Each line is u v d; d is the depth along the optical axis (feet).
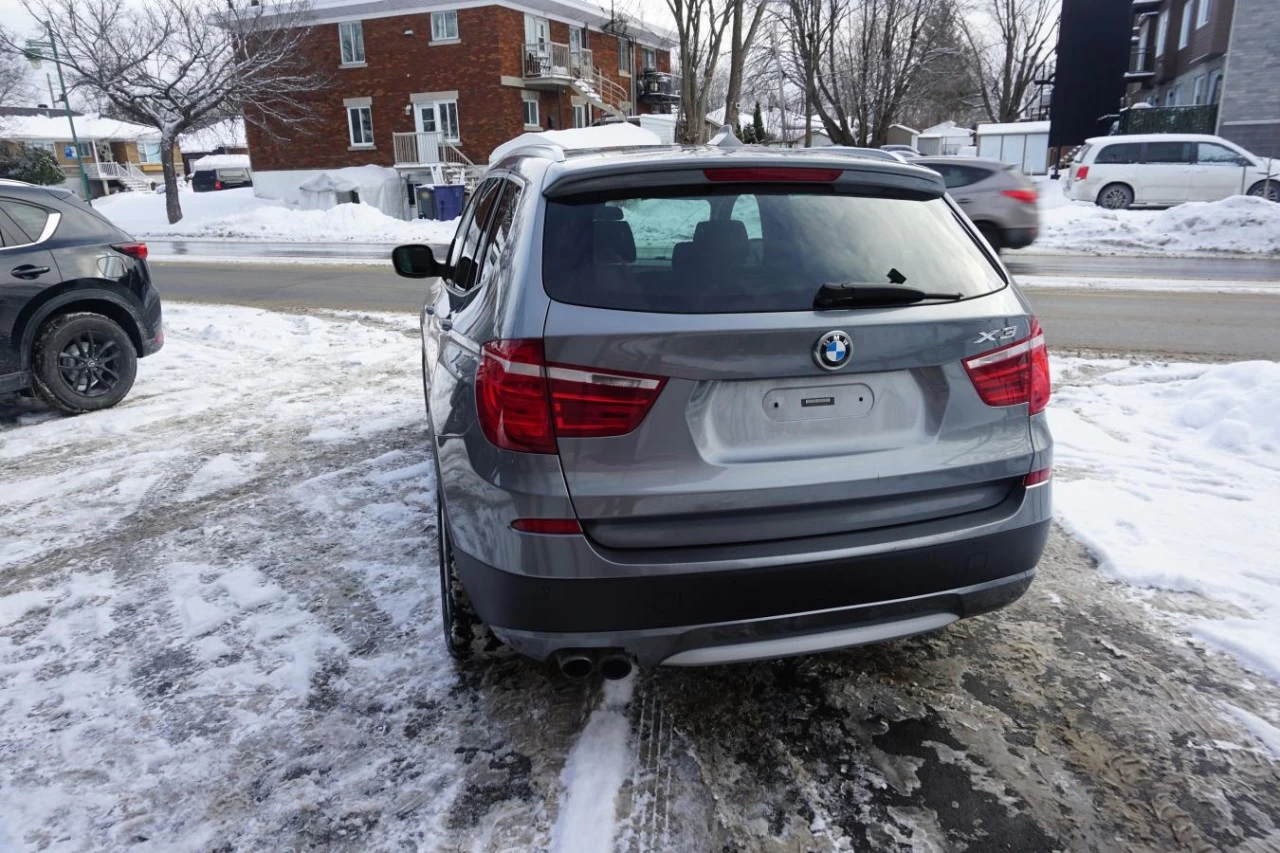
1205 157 65.51
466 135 113.80
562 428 7.23
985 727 8.87
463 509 8.08
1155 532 12.97
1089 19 111.75
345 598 11.66
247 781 8.23
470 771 8.32
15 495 16.05
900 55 109.81
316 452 17.98
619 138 74.38
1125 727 8.81
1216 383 19.19
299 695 9.55
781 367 7.42
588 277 7.57
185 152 266.57
